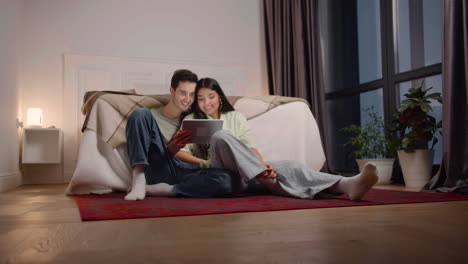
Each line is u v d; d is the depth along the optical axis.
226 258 0.70
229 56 4.95
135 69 4.56
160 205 1.55
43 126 4.20
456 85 2.38
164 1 4.75
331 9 4.41
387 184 3.13
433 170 3.00
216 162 1.87
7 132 3.17
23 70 4.18
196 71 4.78
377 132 3.41
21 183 3.83
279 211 1.38
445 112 2.43
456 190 2.18
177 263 0.67
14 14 3.61
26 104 4.17
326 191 1.76
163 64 4.66
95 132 2.28
